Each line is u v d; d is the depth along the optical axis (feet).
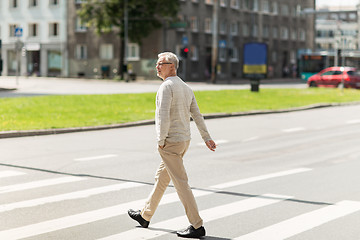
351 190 55.42
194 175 62.54
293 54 513.86
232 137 99.76
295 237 39.11
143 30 356.38
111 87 258.57
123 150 81.51
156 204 41.04
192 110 40.73
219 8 421.59
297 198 51.37
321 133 107.65
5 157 73.82
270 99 192.85
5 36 422.82
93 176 61.00
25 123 109.19
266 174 63.77
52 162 70.13
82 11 360.69
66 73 401.90
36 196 51.03
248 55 222.28
